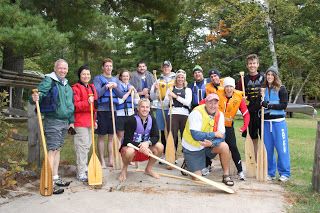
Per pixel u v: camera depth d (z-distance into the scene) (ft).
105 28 47.26
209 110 18.45
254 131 20.93
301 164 24.09
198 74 22.95
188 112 22.68
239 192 17.47
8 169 18.52
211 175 20.95
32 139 20.44
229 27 88.07
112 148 22.11
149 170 20.01
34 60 73.26
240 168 19.93
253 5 76.48
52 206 14.97
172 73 24.14
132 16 43.45
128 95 22.52
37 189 17.17
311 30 85.92
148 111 18.88
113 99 21.97
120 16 47.26
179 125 22.68
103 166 21.88
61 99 17.24
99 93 21.53
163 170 21.91
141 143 18.75
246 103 20.68
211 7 79.36
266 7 74.95
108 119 21.97
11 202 15.40
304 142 34.09
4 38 21.72
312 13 84.02
